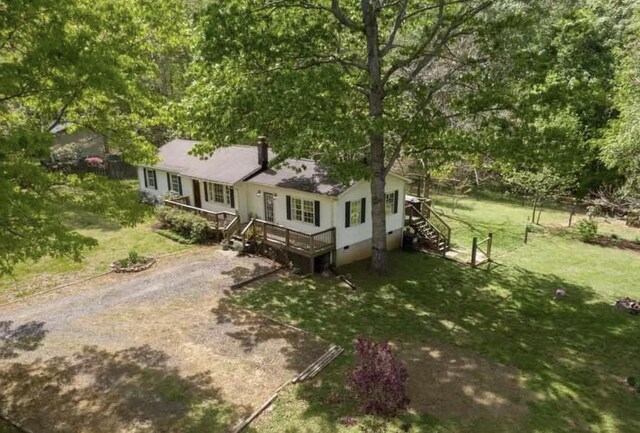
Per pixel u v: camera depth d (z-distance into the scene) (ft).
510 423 29.99
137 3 40.86
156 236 70.23
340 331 42.60
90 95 31.09
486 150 50.37
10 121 34.42
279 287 52.85
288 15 54.29
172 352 38.01
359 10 56.03
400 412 30.76
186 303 47.78
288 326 43.11
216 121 50.03
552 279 58.08
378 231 57.11
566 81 48.73
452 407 31.55
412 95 56.59
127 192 34.60
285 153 48.29
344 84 50.44
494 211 96.07
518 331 43.80
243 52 49.44
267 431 28.71
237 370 35.50
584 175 103.81
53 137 25.29
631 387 34.55
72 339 39.96
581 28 52.13
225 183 68.54
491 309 48.78
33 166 26.02
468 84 54.54
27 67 25.63
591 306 50.01
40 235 27.50
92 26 28.86
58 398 31.78
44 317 44.06
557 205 104.83
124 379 34.04
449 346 40.45
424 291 53.16
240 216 70.90
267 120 49.29
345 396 32.24
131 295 49.44
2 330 41.39
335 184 59.41
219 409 30.76
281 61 51.85
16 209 24.84
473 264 61.72
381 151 54.60
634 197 72.79
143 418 29.78
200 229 67.15
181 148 88.94
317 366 35.86
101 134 36.29
